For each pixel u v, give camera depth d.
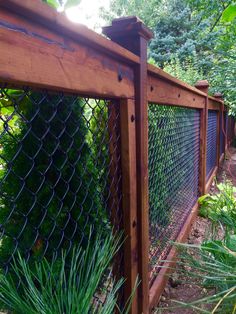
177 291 1.73
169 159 1.99
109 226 1.12
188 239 2.41
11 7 0.52
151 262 1.63
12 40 0.54
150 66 1.23
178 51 7.68
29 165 0.87
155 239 1.70
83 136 0.99
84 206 1.02
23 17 0.56
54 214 0.92
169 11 9.27
